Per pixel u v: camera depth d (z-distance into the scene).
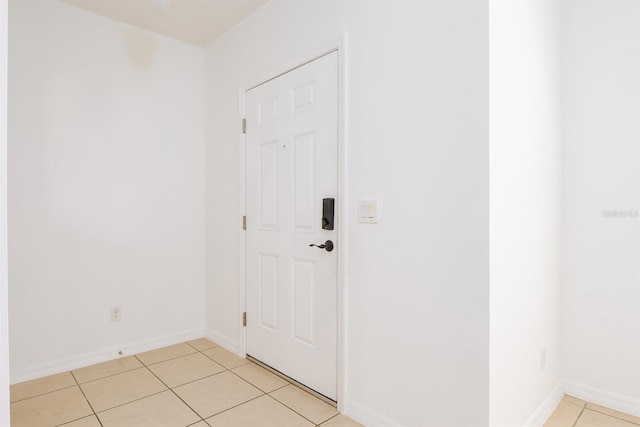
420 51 1.61
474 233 1.44
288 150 2.32
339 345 1.95
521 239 1.66
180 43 3.03
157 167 2.89
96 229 2.60
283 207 2.36
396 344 1.70
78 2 2.45
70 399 2.06
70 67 2.49
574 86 2.12
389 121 1.73
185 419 1.86
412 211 1.64
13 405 1.99
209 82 3.10
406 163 1.66
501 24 1.48
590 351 2.07
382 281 1.76
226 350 2.84
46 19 2.39
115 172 2.69
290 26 2.28
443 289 1.53
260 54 2.53
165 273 2.94
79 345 2.52
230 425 1.81
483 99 1.41
